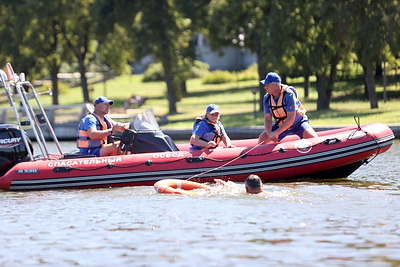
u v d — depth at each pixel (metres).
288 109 40.44
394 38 96.56
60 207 34.59
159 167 41.31
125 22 137.12
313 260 23.73
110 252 25.27
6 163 43.31
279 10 108.38
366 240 26.30
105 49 160.25
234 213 31.39
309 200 34.44
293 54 108.31
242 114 120.62
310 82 167.88
